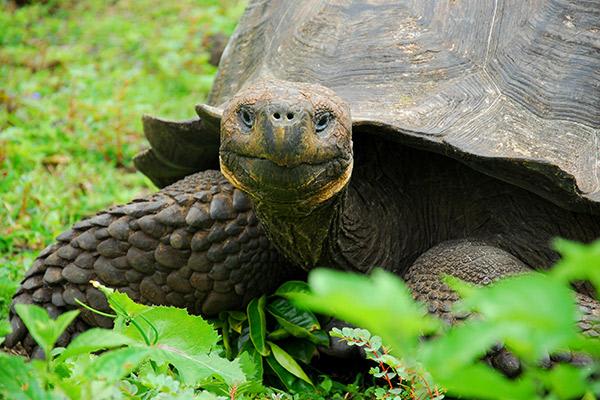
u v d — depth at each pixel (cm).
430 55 504
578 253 154
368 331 395
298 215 433
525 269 469
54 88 1052
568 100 488
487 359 406
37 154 841
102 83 1044
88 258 500
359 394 456
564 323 156
